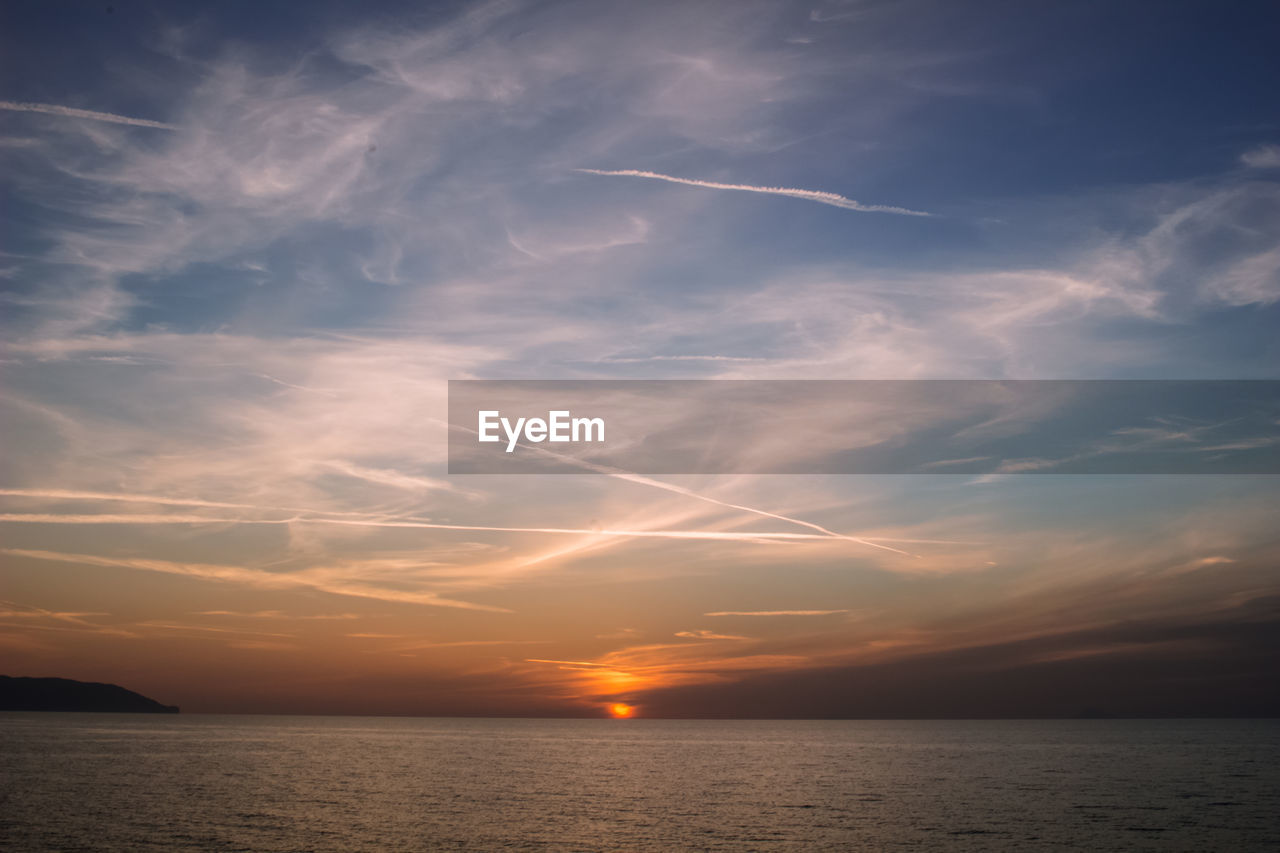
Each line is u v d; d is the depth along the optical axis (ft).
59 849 167.32
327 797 258.78
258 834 186.09
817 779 337.52
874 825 204.44
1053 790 284.41
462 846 175.32
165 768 354.54
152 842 175.32
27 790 261.44
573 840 183.32
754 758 497.05
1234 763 416.87
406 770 376.07
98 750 460.14
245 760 415.64
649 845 177.68
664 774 368.07
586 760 473.67
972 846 175.94
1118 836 185.78
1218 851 168.76
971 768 394.52
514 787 300.81
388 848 171.83
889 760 466.29
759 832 194.49
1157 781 316.60
